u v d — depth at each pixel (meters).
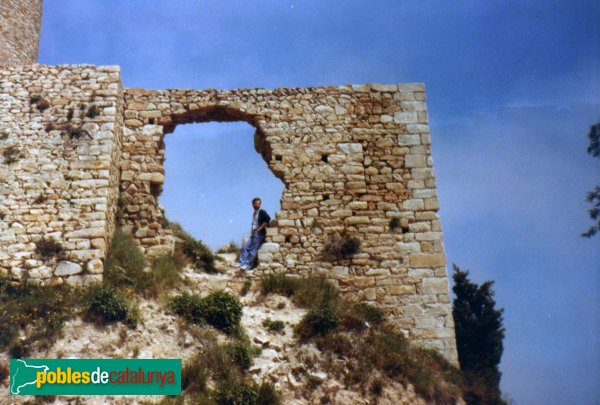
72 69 17.58
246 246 17.64
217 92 18.58
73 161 16.39
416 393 14.30
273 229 17.27
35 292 14.41
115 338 13.43
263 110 18.41
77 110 17.03
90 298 14.11
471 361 16.62
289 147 18.05
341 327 15.30
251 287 16.56
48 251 15.19
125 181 17.70
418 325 16.22
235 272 17.09
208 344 13.82
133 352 13.25
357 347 14.84
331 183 17.72
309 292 16.17
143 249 17.12
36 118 16.81
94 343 13.22
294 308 15.90
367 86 18.81
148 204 17.58
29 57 22.22
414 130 18.36
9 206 15.70
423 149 18.16
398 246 17.08
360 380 14.10
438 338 16.08
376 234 17.22
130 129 18.19
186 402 12.36
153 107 18.42
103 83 17.50
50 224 15.59
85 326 13.52
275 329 15.02
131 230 17.30
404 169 17.94
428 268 16.84
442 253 17.00
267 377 13.68
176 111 18.34
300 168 17.84
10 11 21.64
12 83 17.22
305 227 17.28
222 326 14.59
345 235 17.17
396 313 16.36
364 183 17.73
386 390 14.07
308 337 14.91
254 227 17.86
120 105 17.95
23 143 16.47
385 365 14.57
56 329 13.23
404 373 14.55
